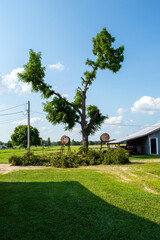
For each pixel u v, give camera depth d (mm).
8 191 7164
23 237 3727
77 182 8516
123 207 5254
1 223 4344
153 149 29828
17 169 14062
